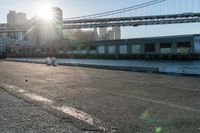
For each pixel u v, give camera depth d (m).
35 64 36.25
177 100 8.77
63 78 16.25
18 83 13.76
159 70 21.66
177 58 67.12
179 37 68.62
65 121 6.20
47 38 118.50
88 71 22.50
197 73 18.58
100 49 82.88
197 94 10.01
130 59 73.12
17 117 6.54
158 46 72.19
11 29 122.25
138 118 6.45
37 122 6.10
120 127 5.72
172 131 5.44
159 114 6.84
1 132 5.37
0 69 25.22
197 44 65.94
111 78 16.27
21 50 105.94
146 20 104.62
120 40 78.44
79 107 7.75
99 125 5.87
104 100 8.82
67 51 90.62
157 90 11.07
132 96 9.58
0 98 9.27
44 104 8.20
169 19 101.75
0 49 108.44
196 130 5.49
